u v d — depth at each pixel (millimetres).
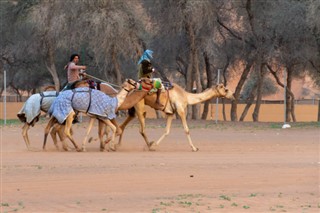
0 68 86062
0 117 94188
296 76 80688
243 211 18156
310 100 114000
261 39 65250
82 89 32812
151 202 19500
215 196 20531
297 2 60062
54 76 70438
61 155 31766
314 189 21859
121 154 32312
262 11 64500
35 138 41938
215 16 62062
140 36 65625
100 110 32719
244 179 23953
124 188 22266
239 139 42062
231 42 70000
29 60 81812
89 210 18453
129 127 51625
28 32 71562
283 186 22484
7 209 18750
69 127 32625
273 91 114625
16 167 27281
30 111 34031
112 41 60500
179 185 22812
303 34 61438
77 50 70625
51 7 63594
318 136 44062
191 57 62750
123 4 61656
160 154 32438
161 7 61062
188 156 31453
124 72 77250
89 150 34531
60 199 20297
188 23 59938
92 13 59438
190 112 65750
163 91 34062
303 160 29578
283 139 41969
